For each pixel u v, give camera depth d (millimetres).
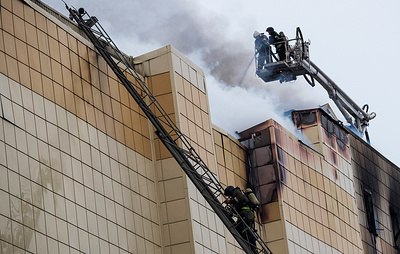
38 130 43000
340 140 61125
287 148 56000
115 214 45500
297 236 54594
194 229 47594
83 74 46094
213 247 48500
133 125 47875
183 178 48031
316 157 58250
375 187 64625
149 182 47875
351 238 59219
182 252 47375
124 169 46688
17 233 40781
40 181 42344
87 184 44531
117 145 46688
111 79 47438
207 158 50094
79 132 44906
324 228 57031
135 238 46219
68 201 43344
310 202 56531
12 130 41875
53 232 42219
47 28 45062
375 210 63906
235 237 44938
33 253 41156
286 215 54156
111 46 48344
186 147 47531
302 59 63625
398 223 65938
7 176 41094
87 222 43938
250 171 54875
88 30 47312
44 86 43969
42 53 44438
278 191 54250
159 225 47781
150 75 49531
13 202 41000
